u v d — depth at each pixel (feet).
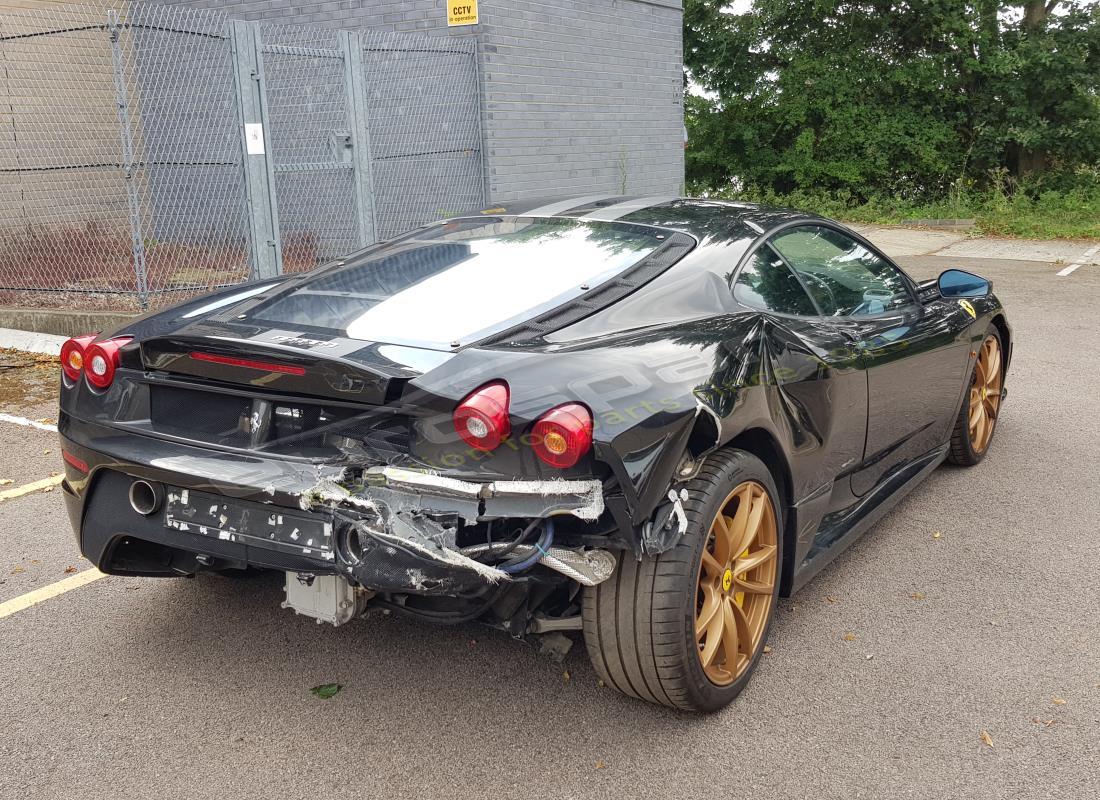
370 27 35.06
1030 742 8.46
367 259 10.96
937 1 63.77
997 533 13.19
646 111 42.75
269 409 8.41
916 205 65.98
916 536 13.15
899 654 10.03
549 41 36.70
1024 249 47.70
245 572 10.64
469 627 10.73
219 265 28.78
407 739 8.63
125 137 25.12
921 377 12.84
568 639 9.19
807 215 12.10
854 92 66.44
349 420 8.02
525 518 7.44
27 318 26.03
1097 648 10.09
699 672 8.41
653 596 8.01
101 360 9.27
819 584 11.74
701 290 9.68
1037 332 27.25
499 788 7.93
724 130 69.82
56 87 33.91
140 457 8.66
